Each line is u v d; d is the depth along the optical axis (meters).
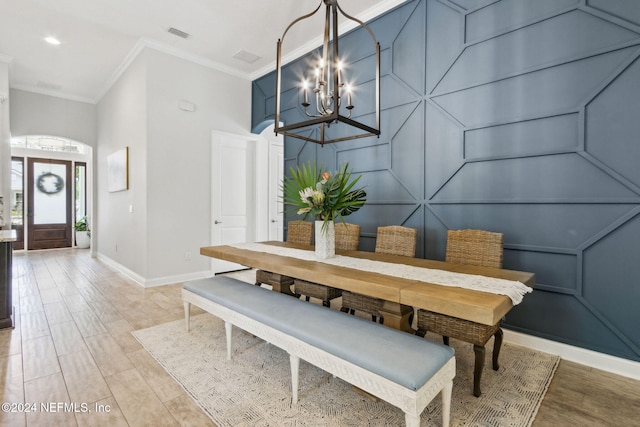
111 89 5.22
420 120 3.01
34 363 2.11
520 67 2.43
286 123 4.47
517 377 1.99
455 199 2.79
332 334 1.58
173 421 1.57
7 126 4.30
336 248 3.00
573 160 2.22
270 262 2.21
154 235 4.02
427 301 1.44
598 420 1.60
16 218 7.11
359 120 3.53
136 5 3.22
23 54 4.24
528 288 1.62
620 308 2.06
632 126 2.00
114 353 2.26
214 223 4.59
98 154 6.04
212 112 4.59
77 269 5.05
